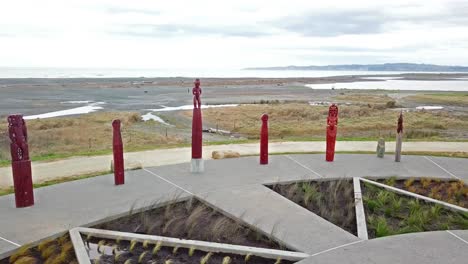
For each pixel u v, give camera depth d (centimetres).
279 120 2709
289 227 437
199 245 388
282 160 774
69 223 442
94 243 404
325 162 758
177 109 3450
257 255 379
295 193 577
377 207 516
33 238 403
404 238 412
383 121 2523
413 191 592
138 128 2217
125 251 385
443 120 2592
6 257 375
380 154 808
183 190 569
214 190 570
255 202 519
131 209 480
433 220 480
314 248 388
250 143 1128
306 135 2050
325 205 527
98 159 872
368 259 366
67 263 359
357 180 626
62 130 1997
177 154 944
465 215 486
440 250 386
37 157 908
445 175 670
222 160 773
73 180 653
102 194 550
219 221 453
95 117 2595
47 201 519
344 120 2609
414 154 869
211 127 2409
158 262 364
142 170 690
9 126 485
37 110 3341
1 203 511
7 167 797
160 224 454
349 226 461
